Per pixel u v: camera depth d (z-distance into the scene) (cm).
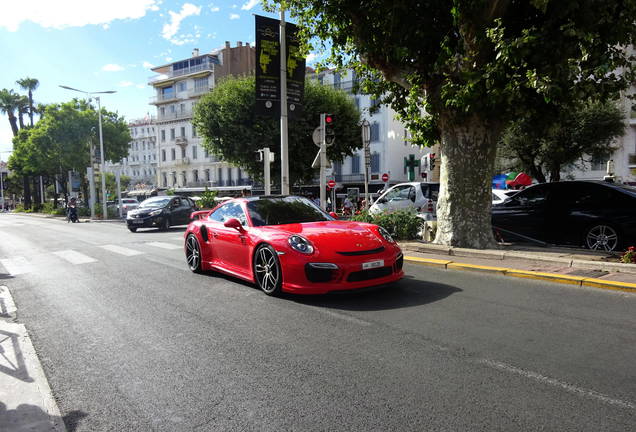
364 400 266
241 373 316
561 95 630
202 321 450
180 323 447
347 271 477
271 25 1217
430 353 338
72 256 1013
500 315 431
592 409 245
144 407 272
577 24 607
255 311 478
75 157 3819
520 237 861
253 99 2228
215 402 273
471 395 267
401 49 759
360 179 4328
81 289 639
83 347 390
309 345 366
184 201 1967
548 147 2150
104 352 375
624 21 600
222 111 2270
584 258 658
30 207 5628
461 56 755
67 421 258
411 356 333
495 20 654
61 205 5106
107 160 4150
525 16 768
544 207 847
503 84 680
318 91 2336
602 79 641
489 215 822
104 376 324
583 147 2188
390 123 4162
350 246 500
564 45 620
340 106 2370
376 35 847
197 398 280
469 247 809
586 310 440
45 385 308
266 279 545
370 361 326
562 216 814
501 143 2342
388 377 297
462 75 687
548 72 618
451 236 823
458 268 676
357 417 246
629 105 2934
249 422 247
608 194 768
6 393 296
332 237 515
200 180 5762
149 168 9669
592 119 2091
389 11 784
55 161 4062
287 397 275
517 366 308
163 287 627
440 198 856
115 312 502
